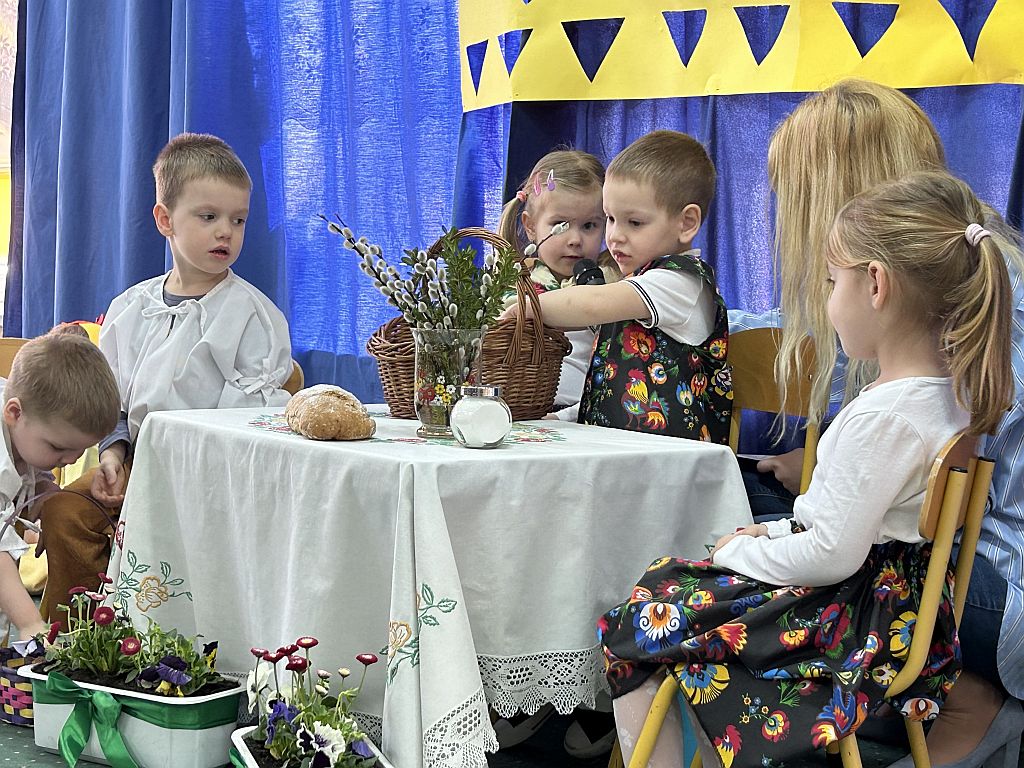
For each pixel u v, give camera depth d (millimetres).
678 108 2381
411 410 1775
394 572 1289
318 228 2988
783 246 1780
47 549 2102
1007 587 1538
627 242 1928
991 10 2070
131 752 1597
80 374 1948
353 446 1430
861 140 1703
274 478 1487
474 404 1444
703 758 1381
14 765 1654
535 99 2395
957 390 1280
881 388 1312
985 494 1340
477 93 2529
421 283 1638
